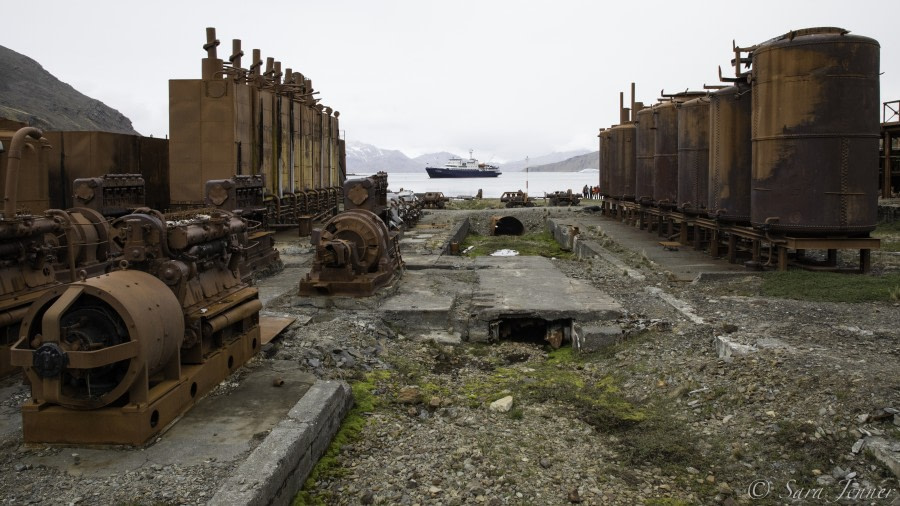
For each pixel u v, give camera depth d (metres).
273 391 7.96
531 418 8.61
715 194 17.55
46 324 5.91
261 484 5.50
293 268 18.34
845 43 13.75
